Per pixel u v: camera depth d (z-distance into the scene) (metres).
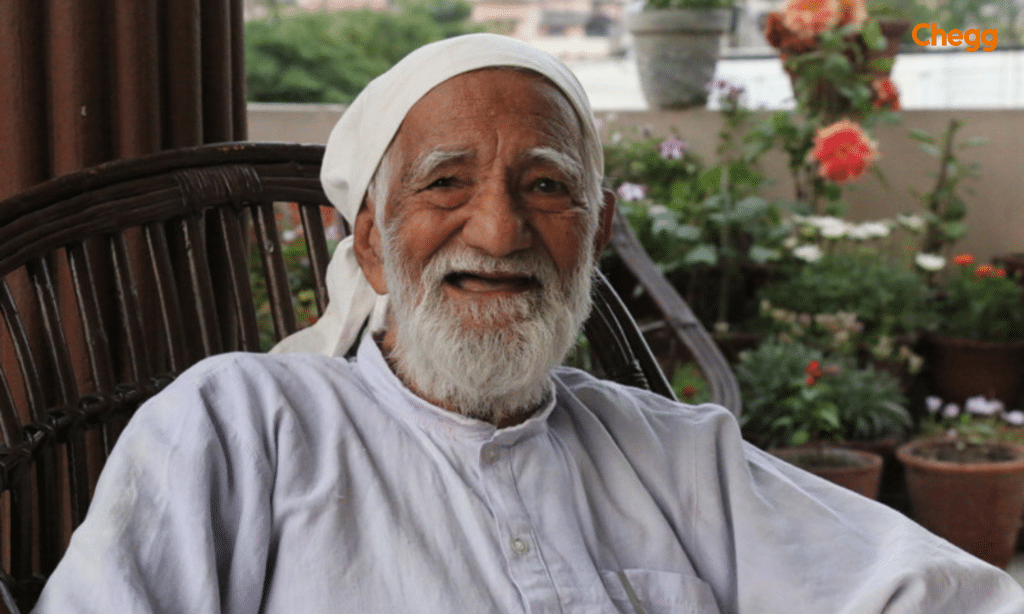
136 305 1.68
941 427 3.65
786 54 4.43
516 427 1.43
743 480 1.52
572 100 1.42
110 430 1.62
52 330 1.57
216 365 1.43
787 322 3.80
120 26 1.87
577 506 1.45
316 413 1.42
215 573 1.25
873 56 4.36
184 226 1.75
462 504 1.38
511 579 1.35
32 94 1.84
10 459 1.43
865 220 4.46
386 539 1.33
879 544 1.48
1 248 1.53
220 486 1.32
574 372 1.62
